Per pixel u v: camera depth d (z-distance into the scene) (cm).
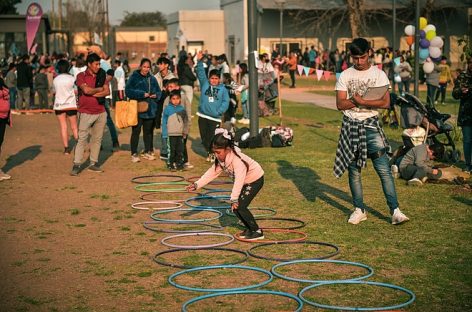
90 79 1261
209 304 584
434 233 812
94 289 628
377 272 669
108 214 942
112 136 1593
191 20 6091
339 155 855
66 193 1091
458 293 607
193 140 1777
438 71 2570
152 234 834
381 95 829
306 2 5275
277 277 657
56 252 753
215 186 1172
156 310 571
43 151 1598
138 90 1374
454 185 1093
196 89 4131
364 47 820
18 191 1109
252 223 799
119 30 7956
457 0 5150
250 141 1584
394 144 1588
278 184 1138
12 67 2834
